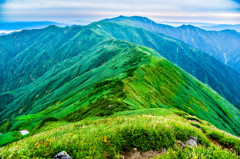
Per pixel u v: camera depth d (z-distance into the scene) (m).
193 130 12.60
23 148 7.99
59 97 171.12
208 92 153.25
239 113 161.50
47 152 7.98
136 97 67.00
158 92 96.44
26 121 109.69
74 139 9.42
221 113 126.69
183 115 30.95
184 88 128.38
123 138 10.04
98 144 9.09
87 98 79.62
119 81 79.88
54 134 13.67
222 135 13.14
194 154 7.68
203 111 109.50
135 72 106.44
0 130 123.25
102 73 166.88
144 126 11.38
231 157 8.18
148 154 9.31
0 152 7.21
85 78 189.75
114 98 56.94
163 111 32.72
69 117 57.06
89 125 15.96
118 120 16.06
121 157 8.91
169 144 10.27
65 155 7.58
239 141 11.73
